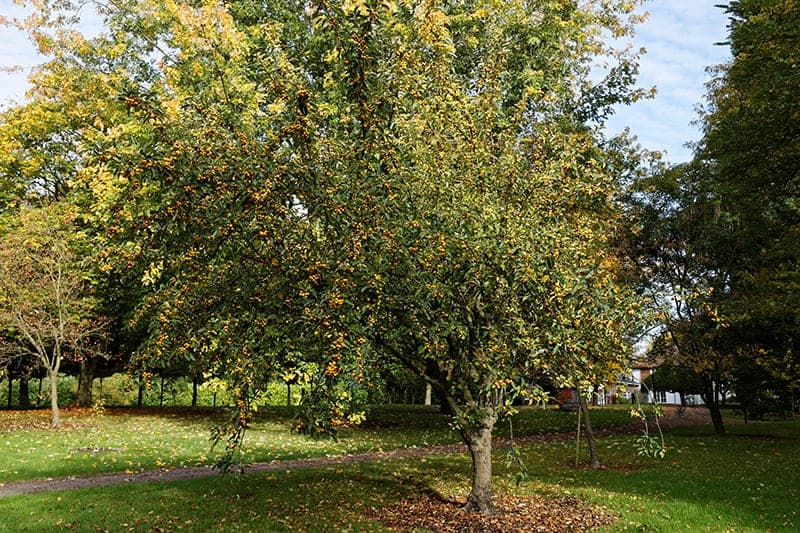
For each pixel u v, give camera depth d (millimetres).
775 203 15961
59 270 17641
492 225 6559
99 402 13344
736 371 19078
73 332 18422
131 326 7074
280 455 13781
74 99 19891
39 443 14664
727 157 14523
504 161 7773
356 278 6363
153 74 19281
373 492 9711
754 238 17547
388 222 6598
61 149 21906
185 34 15359
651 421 24453
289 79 7094
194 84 15406
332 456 13969
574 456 14070
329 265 6449
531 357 6898
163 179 6352
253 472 11539
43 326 18141
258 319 6574
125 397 32688
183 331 6621
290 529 7594
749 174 14328
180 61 16359
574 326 6875
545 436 18969
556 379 7082
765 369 17875
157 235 6609
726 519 8008
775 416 27594
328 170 6707
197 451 13812
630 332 9195
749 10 14500
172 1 15805
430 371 8055
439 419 22688
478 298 7070
